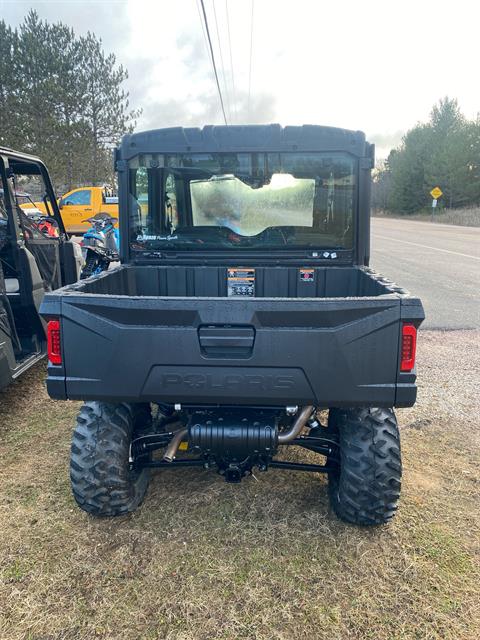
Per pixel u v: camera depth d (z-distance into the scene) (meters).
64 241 5.72
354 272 3.71
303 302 2.27
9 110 24.64
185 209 3.65
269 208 3.63
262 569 2.61
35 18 25.66
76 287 2.71
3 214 4.93
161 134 3.46
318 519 2.99
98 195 17.06
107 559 2.67
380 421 2.67
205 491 3.27
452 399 4.84
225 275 3.78
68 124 25.59
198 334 2.33
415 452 3.82
